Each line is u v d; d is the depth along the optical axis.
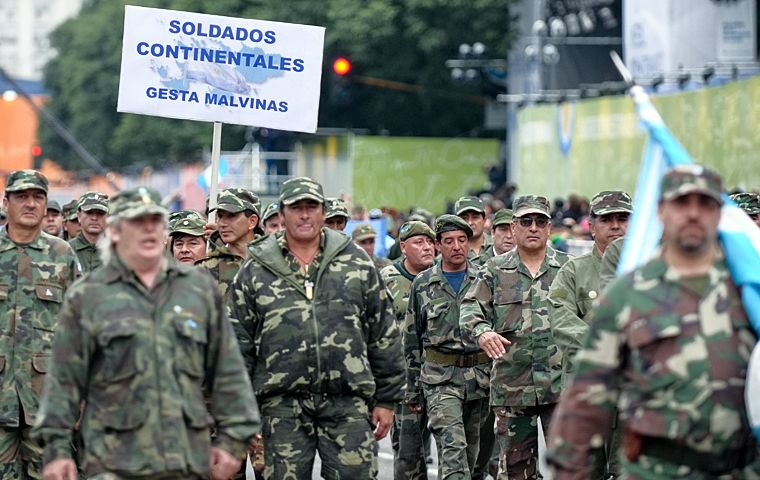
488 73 100.50
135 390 15.81
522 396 23.92
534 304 24.03
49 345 22.55
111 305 15.90
